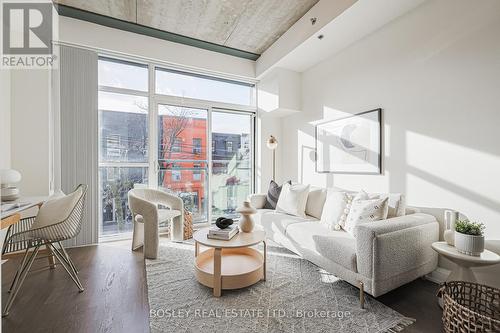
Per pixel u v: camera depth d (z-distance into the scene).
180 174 4.04
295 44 3.38
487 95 2.01
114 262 2.70
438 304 1.92
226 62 4.23
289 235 2.69
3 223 1.46
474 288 1.77
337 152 3.44
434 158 2.35
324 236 2.23
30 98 2.97
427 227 2.10
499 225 1.95
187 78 4.13
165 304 1.92
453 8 2.21
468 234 1.79
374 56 2.93
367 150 2.99
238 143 4.57
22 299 1.97
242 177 4.60
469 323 1.43
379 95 2.87
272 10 3.14
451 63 2.23
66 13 3.12
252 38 3.79
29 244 1.96
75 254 2.93
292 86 4.11
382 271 1.79
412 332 1.62
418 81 2.48
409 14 2.56
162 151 3.91
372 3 2.46
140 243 3.22
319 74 3.79
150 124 3.76
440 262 2.28
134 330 1.64
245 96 4.63
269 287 2.17
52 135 3.14
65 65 3.17
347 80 3.30
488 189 2.01
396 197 2.33
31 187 2.95
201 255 2.49
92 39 3.31
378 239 1.78
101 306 1.89
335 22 2.77
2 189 2.16
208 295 2.05
